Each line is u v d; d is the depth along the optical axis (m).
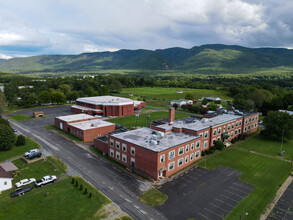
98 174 47.97
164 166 47.06
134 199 38.69
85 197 38.66
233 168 53.31
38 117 105.81
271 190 43.34
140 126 91.75
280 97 138.25
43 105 143.12
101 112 112.12
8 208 35.25
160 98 187.75
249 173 50.75
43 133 78.69
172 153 48.62
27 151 60.41
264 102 129.00
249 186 44.72
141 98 184.50
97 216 33.69
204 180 46.66
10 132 62.06
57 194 39.41
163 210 35.75
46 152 60.03
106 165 52.84
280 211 36.56
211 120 71.50
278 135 76.75
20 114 112.25
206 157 60.09
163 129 60.41
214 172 50.75
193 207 36.84
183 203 37.91
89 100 122.12
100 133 75.12
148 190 41.84
